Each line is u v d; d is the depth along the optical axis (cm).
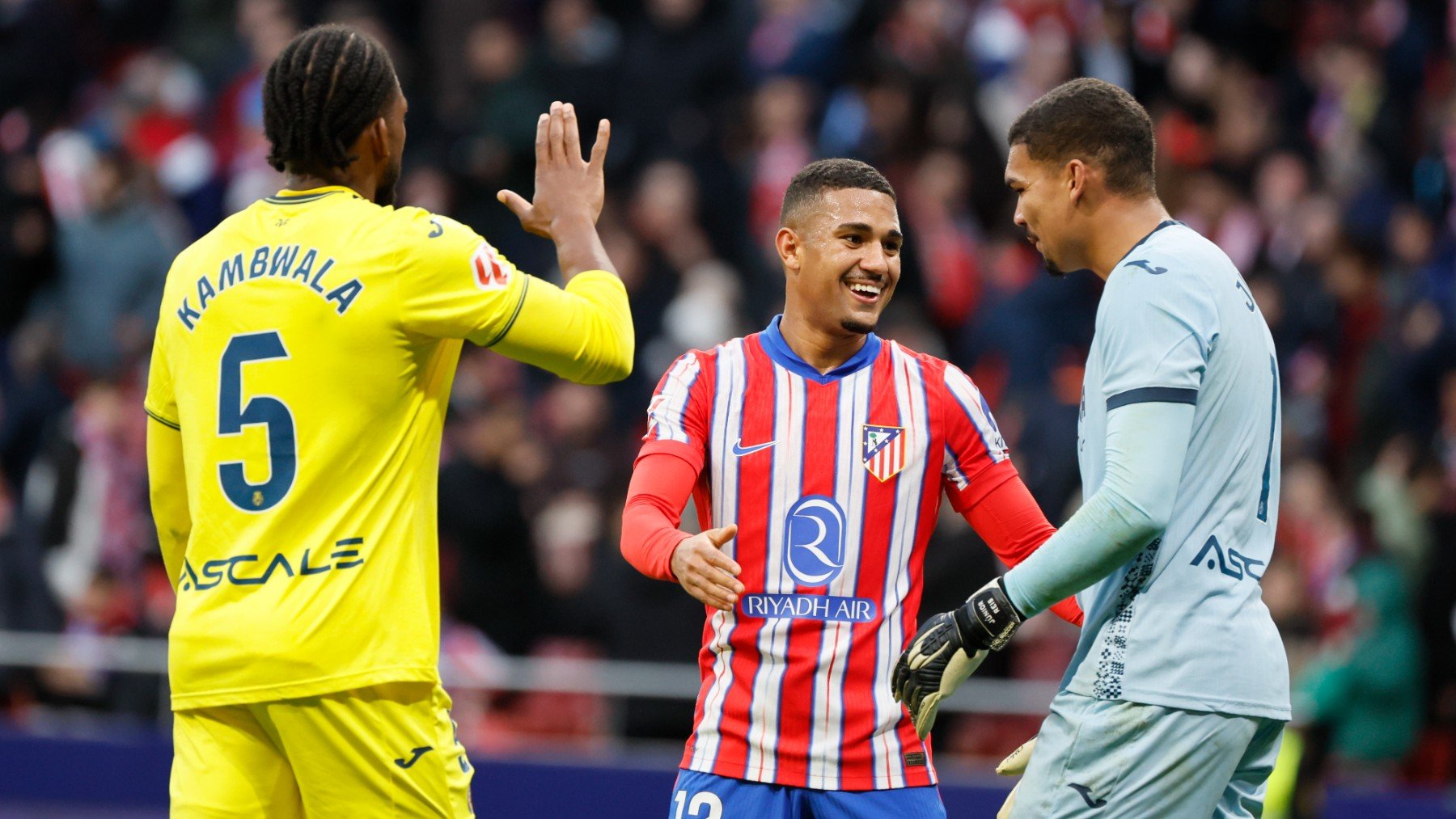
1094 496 1264
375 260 1247
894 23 4181
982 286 3712
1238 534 1292
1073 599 1482
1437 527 2942
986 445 1491
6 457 3706
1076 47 4028
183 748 1284
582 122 4025
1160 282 1266
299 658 1231
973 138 3872
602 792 2711
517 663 2962
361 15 4416
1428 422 3569
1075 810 1300
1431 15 4553
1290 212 3922
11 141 4422
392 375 1257
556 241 1379
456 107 4147
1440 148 4203
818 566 1443
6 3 4672
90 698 2894
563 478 3253
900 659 1317
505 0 4462
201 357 1280
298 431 1249
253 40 4322
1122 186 1329
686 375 1488
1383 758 2791
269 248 1272
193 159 4166
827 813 1431
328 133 1279
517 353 1281
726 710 1441
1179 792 1279
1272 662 1291
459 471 3106
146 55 4612
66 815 2792
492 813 2716
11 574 3116
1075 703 1309
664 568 1350
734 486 1458
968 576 2744
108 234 3825
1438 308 3656
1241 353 1288
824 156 3934
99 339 3775
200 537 1277
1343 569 3153
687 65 4038
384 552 1257
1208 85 4194
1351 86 4291
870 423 1466
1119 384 1258
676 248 3697
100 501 3316
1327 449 3622
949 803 2672
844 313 1461
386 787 1261
